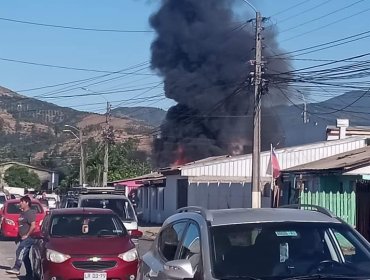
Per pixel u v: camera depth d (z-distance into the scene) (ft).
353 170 78.33
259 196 87.04
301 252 23.61
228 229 24.12
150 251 29.68
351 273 22.85
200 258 23.45
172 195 142.92
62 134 366.63
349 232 24.79
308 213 25.79
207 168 130.93
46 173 317.83
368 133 156.97
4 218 95.20
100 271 45.16
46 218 52.26
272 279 22.26
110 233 50.16
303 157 128.26
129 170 215.10
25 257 56.44
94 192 90.79
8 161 332.19
